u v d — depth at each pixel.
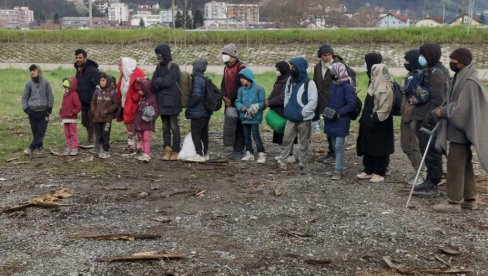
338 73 7.73
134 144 9.60
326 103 8.73
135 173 8.37
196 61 8.92
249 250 5.40
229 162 9.09
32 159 9.27
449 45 28.84
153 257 5.17
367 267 5.07
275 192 7.25
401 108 7.43
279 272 4.95
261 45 31.95
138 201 6.98
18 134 11.47
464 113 6.07
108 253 5.32
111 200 7.02
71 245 5.52
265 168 8.71
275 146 10.54
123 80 9.09
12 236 5.78
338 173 7.90
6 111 14.30
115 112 9.34
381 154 7.60
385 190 7.39
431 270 4.97
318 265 5.10
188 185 7.71
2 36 35.22
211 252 5.35
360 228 5.95
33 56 32.88
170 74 8.75
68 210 6.62
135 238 5.68
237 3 51.59
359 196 7.11
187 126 12.42
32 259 5.20
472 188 6.51
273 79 20.81
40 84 9.51
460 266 5.08
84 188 7.58
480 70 24.36
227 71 9.12
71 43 34.78
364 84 19.14
